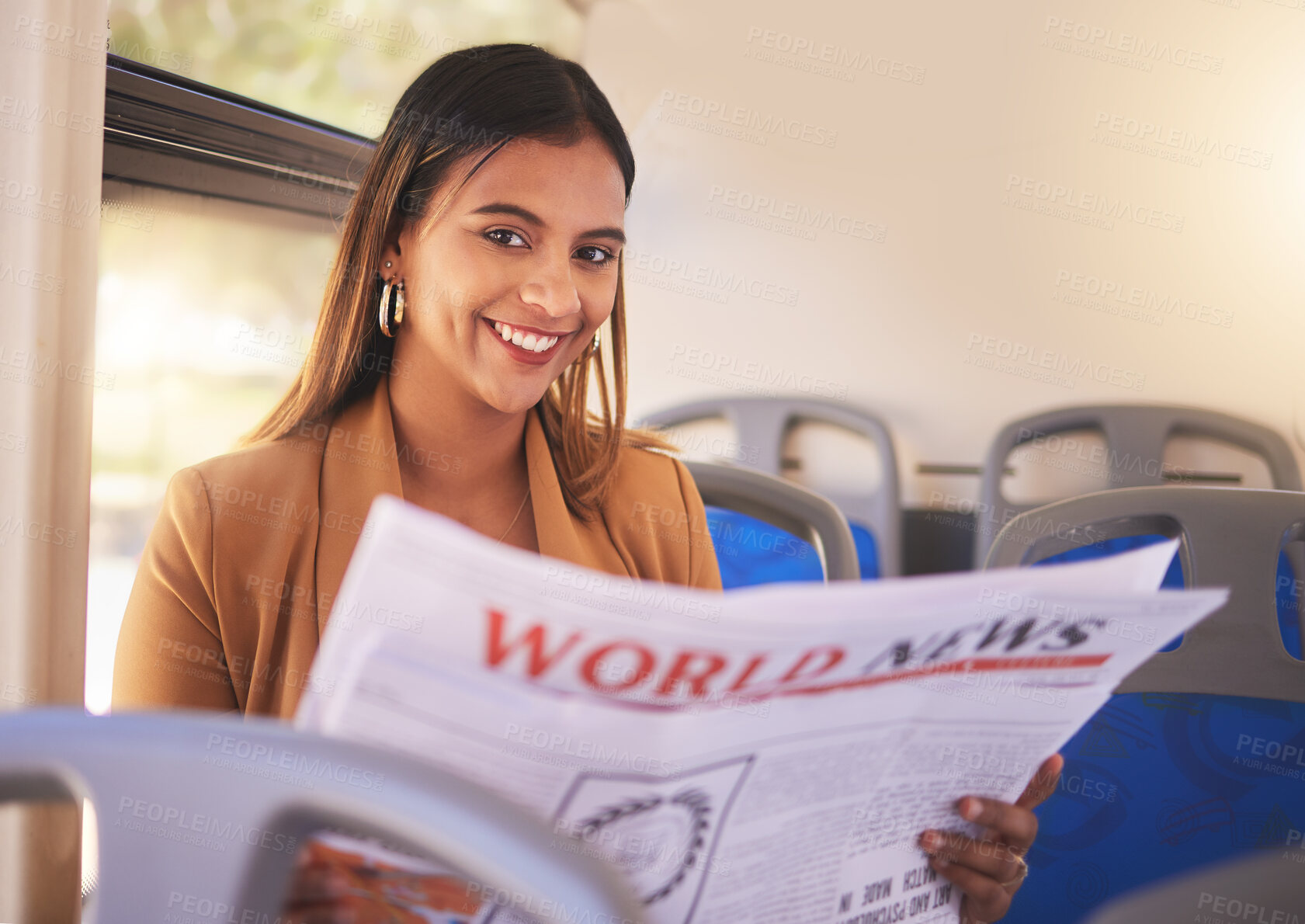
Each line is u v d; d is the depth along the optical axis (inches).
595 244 32.8
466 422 33.0
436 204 31.2
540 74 31.3
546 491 33.9
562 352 33.1
